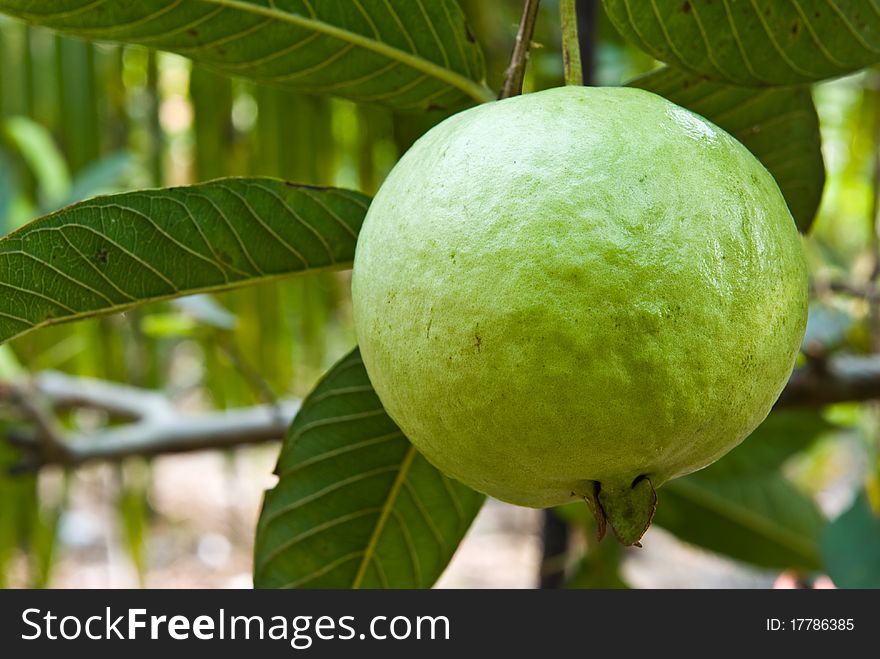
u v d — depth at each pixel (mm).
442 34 1157
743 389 834
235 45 1149
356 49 1162
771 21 1074
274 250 1133
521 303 790
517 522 6273
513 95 1008
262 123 2516
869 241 2107
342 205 1119
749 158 906
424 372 842
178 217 1074
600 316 785
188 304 1974
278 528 1354
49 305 1074
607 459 826
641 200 809
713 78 1119
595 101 881
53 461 1987
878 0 1071
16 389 1974
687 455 858
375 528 1385
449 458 895
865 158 2822
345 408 1311
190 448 2018
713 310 806
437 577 1427
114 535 5141
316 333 2793
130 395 2178
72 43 2598
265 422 2020
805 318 916
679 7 1066
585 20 1787
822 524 1977
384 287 874
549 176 815
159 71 2650
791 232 902
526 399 798
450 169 854
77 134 2615
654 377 789
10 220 2264
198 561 5504
